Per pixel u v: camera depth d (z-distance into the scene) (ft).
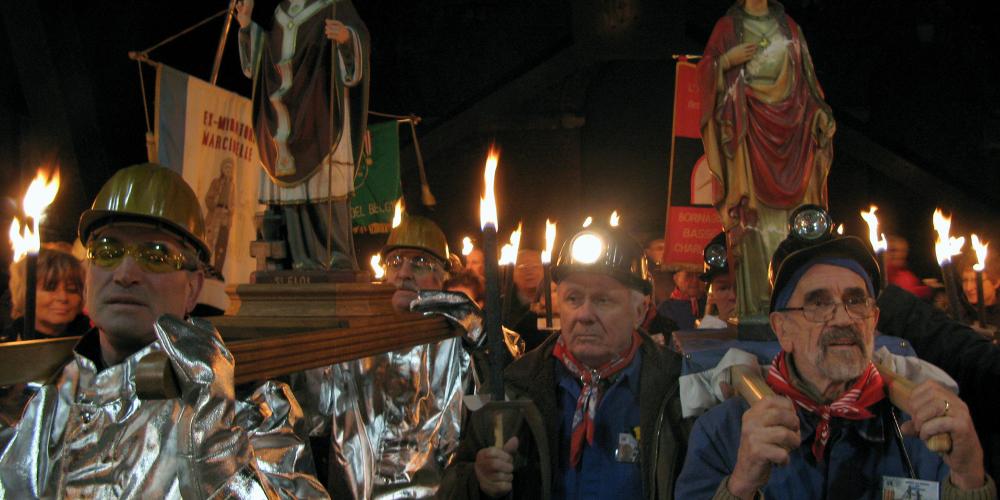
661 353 8.45
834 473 6.71
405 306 12.03
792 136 9.67
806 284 6.77
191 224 6.47
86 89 29.68
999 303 16.81
